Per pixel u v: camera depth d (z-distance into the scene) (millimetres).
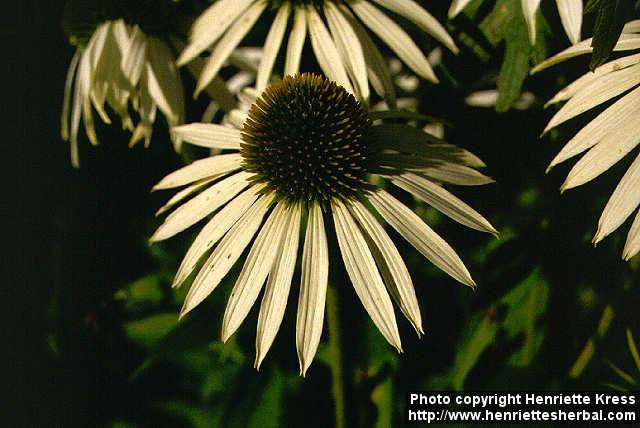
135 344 521
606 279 461
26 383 534
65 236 534
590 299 464
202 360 512
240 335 492
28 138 533
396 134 420
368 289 394
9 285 538
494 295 471
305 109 412
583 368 453
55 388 531
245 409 496
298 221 407
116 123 520
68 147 531
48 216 537
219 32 450
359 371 484
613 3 369
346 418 430
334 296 416
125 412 522
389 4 437
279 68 471
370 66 439
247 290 399
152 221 526
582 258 462
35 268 539
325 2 444
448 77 444
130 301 516
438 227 478
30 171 536
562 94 406
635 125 388
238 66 472
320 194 409
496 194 475
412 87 468
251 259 403
